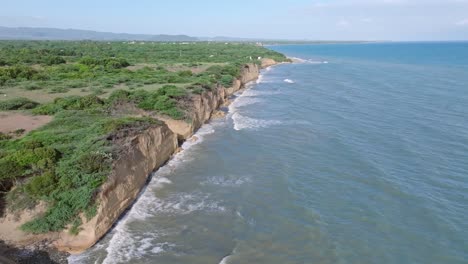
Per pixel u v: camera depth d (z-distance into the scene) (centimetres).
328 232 1866
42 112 3016
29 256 1577
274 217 2012
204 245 1759
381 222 1956
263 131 3669
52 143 2178
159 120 2994
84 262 1602
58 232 1681
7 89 4094
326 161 2795
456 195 2236
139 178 2311
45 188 1742
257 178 2519
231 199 2223
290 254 1691
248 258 1659
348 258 1666
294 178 2502
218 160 2877
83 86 4419
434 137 3316
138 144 2416
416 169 2612
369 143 3181
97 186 1831
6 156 1877
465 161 2741
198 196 2264
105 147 2122
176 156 2970
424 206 2109
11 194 1733
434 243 1778
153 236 1828
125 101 3450
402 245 1762
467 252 1711
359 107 4619
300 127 3759
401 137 3328
